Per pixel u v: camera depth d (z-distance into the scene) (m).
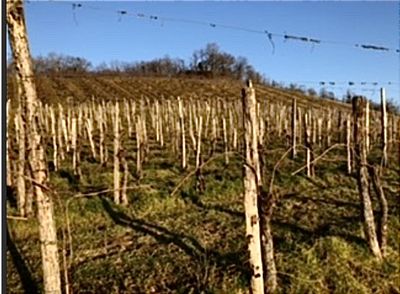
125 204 6.48
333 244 4.42
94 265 4.49
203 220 5.88
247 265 4.05
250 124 3.41
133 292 3.96
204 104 18.47
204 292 3.80
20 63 3.03
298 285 3.86
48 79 33.19
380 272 4.23
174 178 7.92
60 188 7.30
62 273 4.32
